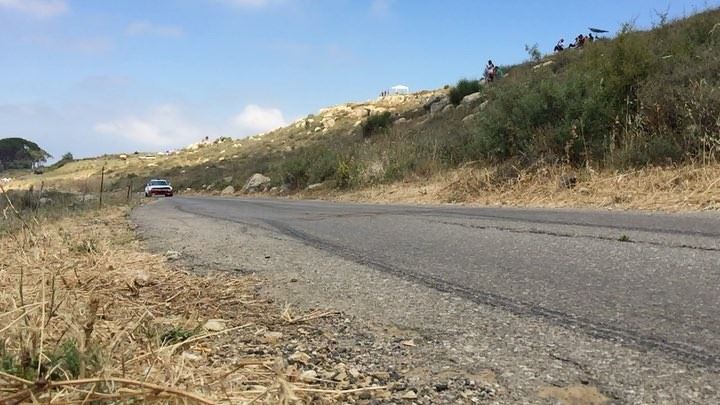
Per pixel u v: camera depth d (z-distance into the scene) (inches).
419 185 632.4
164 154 3860.7
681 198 307.0
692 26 622.2
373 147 938.1
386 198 605.3
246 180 1508.4
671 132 397.7
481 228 242.8
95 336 79.3
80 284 132.4
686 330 95.6
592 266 150.5
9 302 94.2
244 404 60.8
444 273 151.1
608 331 96.7
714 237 185.2
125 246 232.1
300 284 145.2
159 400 54.0
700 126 369.4
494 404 71.4
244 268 170.7
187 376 65.7
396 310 116.6
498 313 111.0
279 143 2667.3
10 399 49.2
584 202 353.7
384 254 187.2
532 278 140.1
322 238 238.2
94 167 3602.4
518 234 217.0
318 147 1283.2
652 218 247.6
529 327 101.2
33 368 61.1
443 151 708.0
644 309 109.0
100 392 55.3
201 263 181.5
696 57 475.5
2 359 62.4
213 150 3284.9
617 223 233.3
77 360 62.7
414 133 1015.6
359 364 86.4
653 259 154.8
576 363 83.3
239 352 90.6
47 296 101.1
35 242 190.5
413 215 327.0
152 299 128.1
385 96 2992.1
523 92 541.6
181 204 740.7
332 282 146.1
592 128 444.5
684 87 412.2
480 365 84.5
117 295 129.1
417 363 86.4
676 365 80.7
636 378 77.0
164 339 88.4
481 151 581.3
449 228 250.2
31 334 66.3
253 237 252.7
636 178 366.6
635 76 450.9
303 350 92.9
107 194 1192.2
